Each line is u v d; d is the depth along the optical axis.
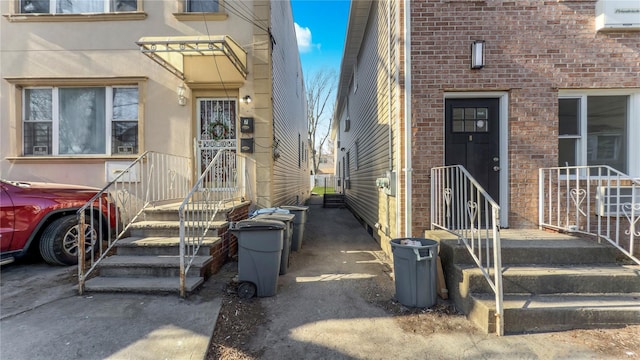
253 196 6.23
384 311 3.49
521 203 4.72
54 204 4.62
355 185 10.88
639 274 3.42
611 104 4.91
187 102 6.27
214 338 2.96
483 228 4.88
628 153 4.87
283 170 8.58
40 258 5.11
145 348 2.74
